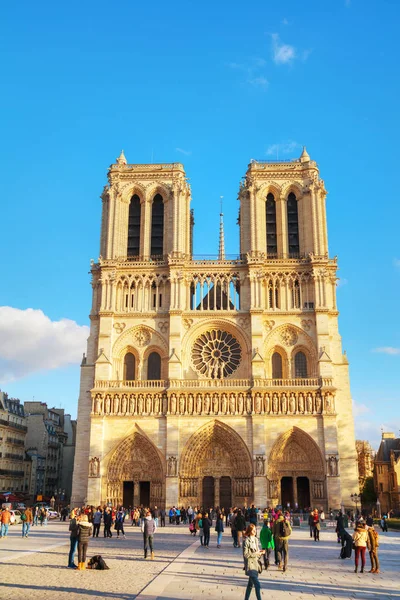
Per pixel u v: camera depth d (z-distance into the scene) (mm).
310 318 111375
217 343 112625
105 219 121188
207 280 115000
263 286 113500
